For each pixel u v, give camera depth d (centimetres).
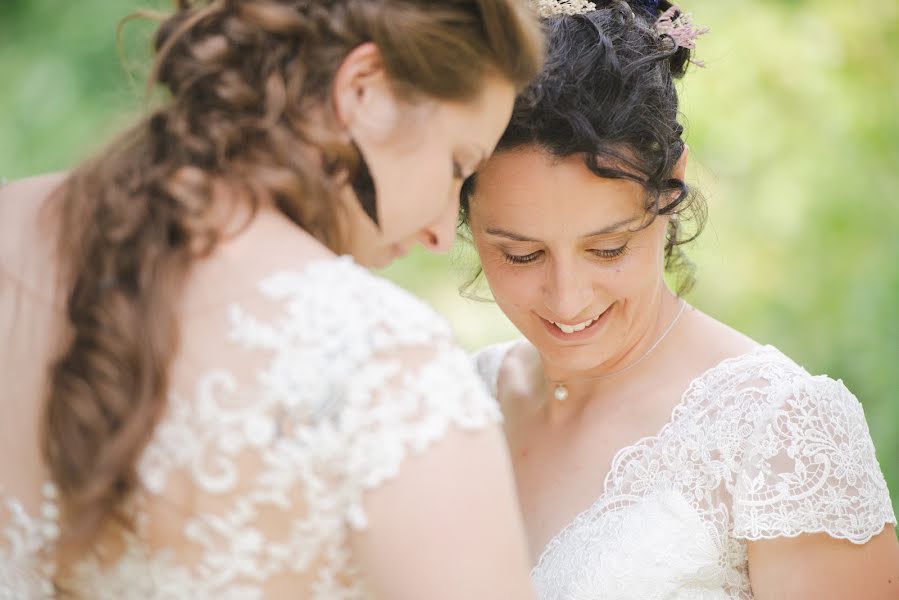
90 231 138
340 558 138
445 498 133
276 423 132
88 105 498
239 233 139
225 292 136
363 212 152
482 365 261
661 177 195
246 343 134
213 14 146
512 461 235
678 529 201
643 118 191
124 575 140
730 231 482
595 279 204
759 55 489
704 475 203
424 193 151
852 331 461
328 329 134
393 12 141
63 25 515
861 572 196
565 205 194
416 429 133
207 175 139
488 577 134
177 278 135
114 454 130
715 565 202
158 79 147
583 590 202
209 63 142
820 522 193
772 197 479
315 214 143
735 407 203
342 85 143
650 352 221
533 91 187
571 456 222
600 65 190
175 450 134
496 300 219
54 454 136
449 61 144
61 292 142
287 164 140
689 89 489
